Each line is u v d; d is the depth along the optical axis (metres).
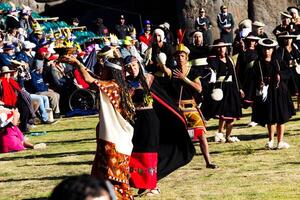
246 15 33.28
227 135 15.26
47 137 17.91
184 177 11.70
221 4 32.44
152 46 12.02
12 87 18.53
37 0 37.06
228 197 10.05
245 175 11.60
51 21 33.66
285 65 13.92
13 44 24.62
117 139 8.37
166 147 10.35
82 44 30.50
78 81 21.97
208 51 14.98
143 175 9.70
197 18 29.48
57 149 15.65
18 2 35.47
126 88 8.48
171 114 10.32
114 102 8.35
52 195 3.04
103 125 8.36
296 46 17.98
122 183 8.40
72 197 3.01
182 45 11.52
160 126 10.33
